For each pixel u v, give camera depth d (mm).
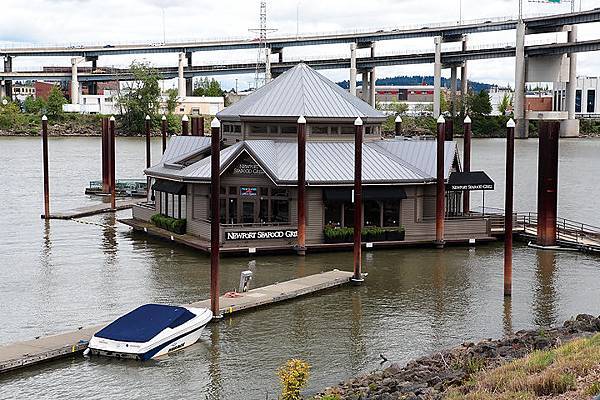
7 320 54531
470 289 64875
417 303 60406
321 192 78812
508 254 62531
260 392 42469
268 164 79250
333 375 44938
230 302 57188
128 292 62312
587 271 71625
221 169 78500
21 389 42156
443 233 81750
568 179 178625
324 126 86438
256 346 49750
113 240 84812
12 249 79812
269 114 85500
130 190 128250
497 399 32531
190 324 49438
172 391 42438
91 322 54125
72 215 101500
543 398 32750
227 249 74812
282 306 58781
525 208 127125
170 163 90125
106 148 126688
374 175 80812
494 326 54656
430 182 81625
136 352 46250
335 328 53781
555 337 46156
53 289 63250
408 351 49312
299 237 76188
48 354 45750
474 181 84000
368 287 65062
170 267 71125
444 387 37312
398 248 80750
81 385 42875
